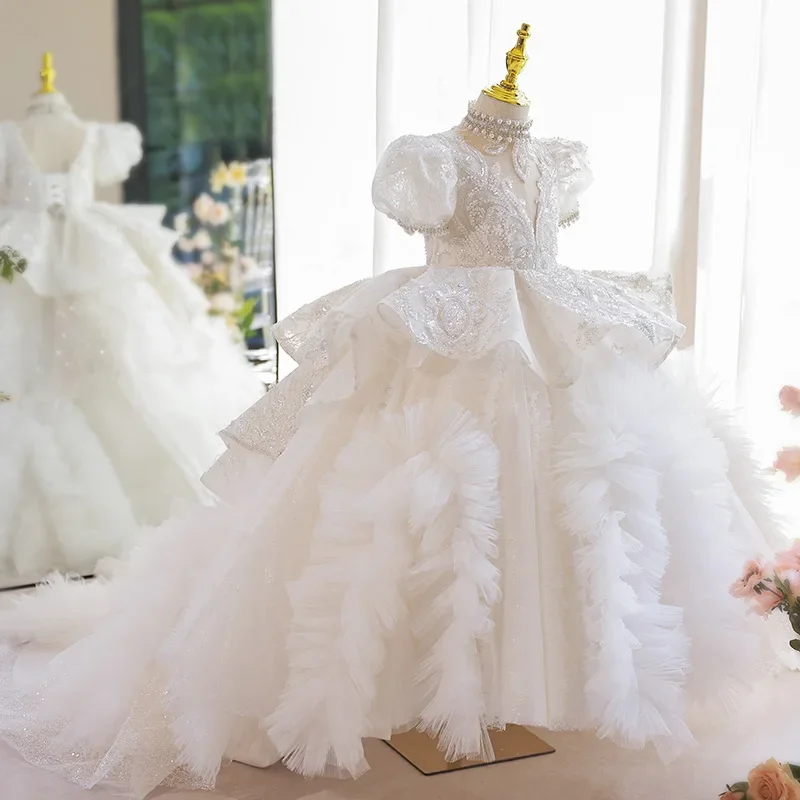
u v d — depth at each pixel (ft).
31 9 9.66
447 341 6.75
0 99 9.64
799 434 10.65
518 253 7.32
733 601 6.97
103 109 10.06
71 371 10.12
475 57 9.61
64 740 6.95
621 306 7.30
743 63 10.48
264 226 10.83
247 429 7.45
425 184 6.89
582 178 8.04
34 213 9.87
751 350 10.51
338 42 10.72
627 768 6.88
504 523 6.48
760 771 5.80
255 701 6.47
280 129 10.75
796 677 8.41
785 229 10.59
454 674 6.06
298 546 6.72
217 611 6.56
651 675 6.28
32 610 8.91
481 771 6.80
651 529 6.60
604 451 6.55
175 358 10.47
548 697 6.29
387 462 6.61
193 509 7.79
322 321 7.28
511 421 6.67
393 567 6.26
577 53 10.25
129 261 10.23
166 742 6.69
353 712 6.12
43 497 10.09
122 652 7.16
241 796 6.44
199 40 10.39
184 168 10.48
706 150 10.49
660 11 10.36
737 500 7.66
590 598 6.37
